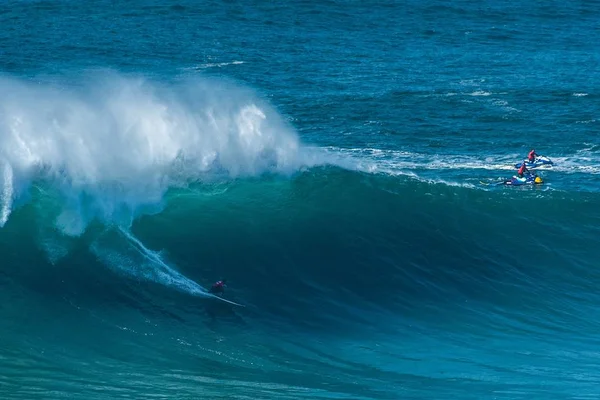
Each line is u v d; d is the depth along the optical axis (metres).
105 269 94.31
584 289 112.81
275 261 104.88
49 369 77.88
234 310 93.06
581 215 130.50
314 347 88.56
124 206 107.75
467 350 91.88
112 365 79.94
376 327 95.38
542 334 98.56
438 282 108.56
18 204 101.19
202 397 74.94
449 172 166.62
